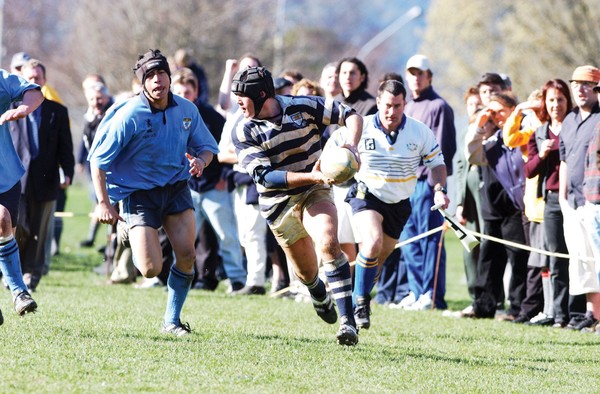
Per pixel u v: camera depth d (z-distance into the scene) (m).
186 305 34.97
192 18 136.88
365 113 38.44
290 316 33.12
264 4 149.25
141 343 24.81
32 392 19.27
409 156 29.75
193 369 22.00
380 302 41.19
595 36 109.62
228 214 41.56
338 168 23.23
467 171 38.03
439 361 25.06
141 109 25.44
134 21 137.62
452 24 125.75
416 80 39.16
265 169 24.69
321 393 20.48
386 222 30.20
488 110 35.97
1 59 159.75
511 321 36.22
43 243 39.16
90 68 142.25
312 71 166.50
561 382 23.14
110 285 42.81
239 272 41.78
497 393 21.45
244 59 41.28
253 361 23.30
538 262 35.38
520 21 113.19
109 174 25.91
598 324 33.28
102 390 19.72
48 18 178.38
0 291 37.66
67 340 24.72
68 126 39.94
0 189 25.78
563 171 33.41
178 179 26.22
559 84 34.06
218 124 40.84
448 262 69.88
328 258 25.31
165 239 42.88
